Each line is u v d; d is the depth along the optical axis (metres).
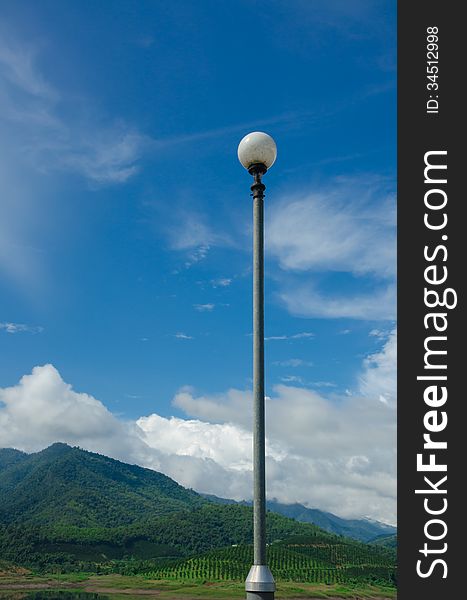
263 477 9.41
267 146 10.50
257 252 10.30
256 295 10.12
